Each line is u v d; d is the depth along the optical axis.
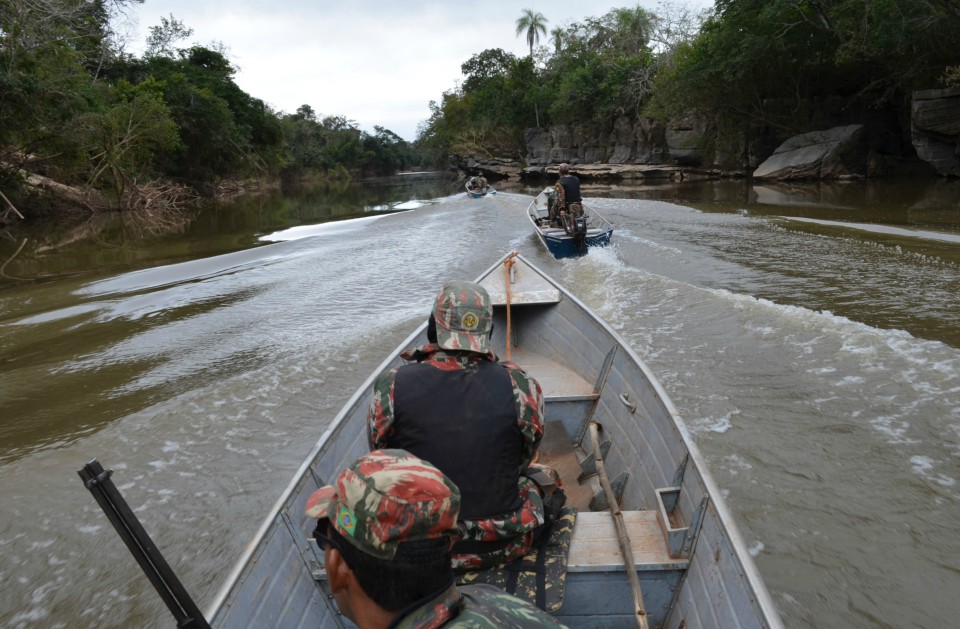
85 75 28.70
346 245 15.31
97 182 32.31
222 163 44.03
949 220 14.05
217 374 6.87
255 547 2.38
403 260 12.69
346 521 1.03
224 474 4.90
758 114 33.34
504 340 6.07
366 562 1.01
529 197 26.11
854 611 3.23
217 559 3.98
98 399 6.44
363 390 3.79
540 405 2.37
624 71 44.91
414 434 2.21
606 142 48.97
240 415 5.84
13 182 25.48
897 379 5.61
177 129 34.41
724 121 35.09
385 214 23.34
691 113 37.66
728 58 29.45
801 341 6.58
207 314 9.41
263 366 6.98
